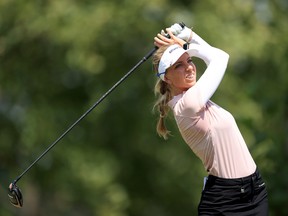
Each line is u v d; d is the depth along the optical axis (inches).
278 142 1264.8
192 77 765.9
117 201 2454.5
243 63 2438.5
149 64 2354.8
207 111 753.0
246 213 753.0
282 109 1339.8
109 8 2213.3
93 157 2459.4
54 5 2222.0
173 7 2297.0
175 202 2640.3
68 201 2687.0
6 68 2411.4
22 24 2274.9
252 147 1259.2
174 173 2522.1
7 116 2487.7
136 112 2469.2
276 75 2220.7
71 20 2207.2
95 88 2369.6
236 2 2357.3
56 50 2369.6
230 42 2256.4
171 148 2456.9
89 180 2440.9
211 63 760.3
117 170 2524.6
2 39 2320.4
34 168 2412.6
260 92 1403.8
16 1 2263.8
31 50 2375.7
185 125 753.0
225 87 2252.7
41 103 2440.9
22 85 2443.4
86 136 2490.2
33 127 2384.4
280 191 1214.3
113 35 2233.0
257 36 2294.5
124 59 2343.8
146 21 2244.1
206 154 757.3
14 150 2466.8
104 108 2356.1
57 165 2433.6
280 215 1219.2
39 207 2684.5
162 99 784.9
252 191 752.3
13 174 2390.5
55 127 2423.7
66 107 2516.0
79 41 2199.8
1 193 2268.7
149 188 2628.0
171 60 756.0
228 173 748.6
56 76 2476.6
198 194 2476.6
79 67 2220.7
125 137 2504.9
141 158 2559.1
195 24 2277.3
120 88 2354.8
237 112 2181.3
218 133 748.6
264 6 2415.1
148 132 2456.9
